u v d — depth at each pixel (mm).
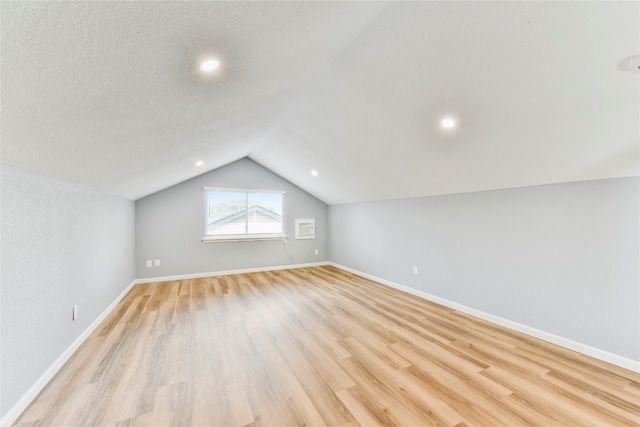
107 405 1605
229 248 5250
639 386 1780
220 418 1513
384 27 1604
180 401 1648
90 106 1153
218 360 2123
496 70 1562
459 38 1473
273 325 2805
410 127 2396
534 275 2543
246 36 1189
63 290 2057
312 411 1567
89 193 2566
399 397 1684
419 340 2459
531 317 2566
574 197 2273
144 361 2102
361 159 3438
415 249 3906
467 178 2844
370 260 4879
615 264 2051
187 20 907
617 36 1214
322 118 2951
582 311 2225
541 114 1743
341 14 1366
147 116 1546
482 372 1950
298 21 1254
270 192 5656
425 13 1419
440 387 1780
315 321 2912
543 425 1454
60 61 806
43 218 1787
